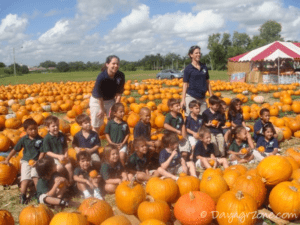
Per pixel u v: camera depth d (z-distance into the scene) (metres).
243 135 6.31
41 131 7.43
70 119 11.02
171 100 6.36
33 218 3.68
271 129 6.54
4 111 12.12
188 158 6.38
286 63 27.61
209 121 6.59
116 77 6.73
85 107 12.77
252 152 6.49
